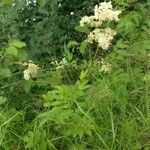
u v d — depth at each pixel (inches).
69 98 24.2
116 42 31.3
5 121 25.3
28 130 25.5
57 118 23.6
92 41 30.9
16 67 30.8
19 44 28.3
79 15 37.1
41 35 34.7
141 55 29.0
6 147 24.6
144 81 27.4
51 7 35.6
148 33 30.4
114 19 30.3
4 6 33.3
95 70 29.3
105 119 25.5
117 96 26.3
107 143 24.4
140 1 34.5
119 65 29.6
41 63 33.8
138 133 24.8
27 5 35.3
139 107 26.1
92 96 26.2
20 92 29.9
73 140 24.7
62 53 34.9
